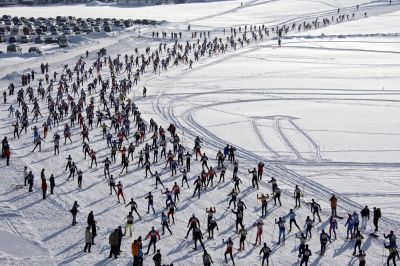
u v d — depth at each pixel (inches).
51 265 1144.8
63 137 2139.5
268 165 1879.9
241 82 3329.2
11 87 2947.8
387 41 4995.1
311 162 1909.4
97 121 2381.9
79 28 5541.3
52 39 4857.3
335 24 6048.2
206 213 1460.4
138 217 1419.8
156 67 3683.6
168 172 1776.6
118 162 1860.2
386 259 1249.4
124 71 3644.2
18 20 6097.4
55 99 2812.5
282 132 2265.0
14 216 1395.2
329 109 2674.7
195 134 2234.3
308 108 2691.9
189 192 1609.3
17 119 2329.0
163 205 1501.0
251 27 5659.5
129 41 4913.9
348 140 2153.1
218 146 2082.9
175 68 3786.9
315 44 4891.7
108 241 1279.5
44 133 2108.8
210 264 1141.1
